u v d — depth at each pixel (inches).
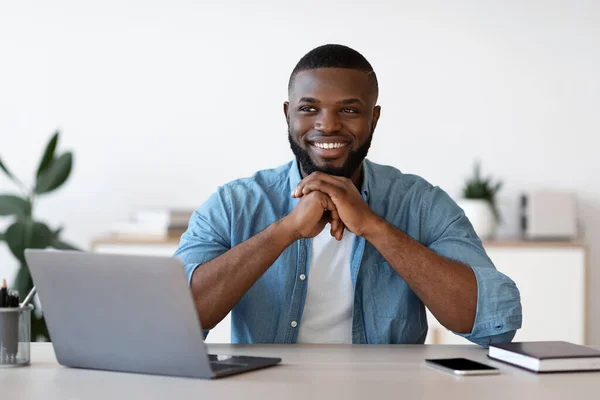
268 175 76.6
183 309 49.9
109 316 52.5
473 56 148.6
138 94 148.3
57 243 132.2
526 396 47.0
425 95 148.7
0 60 147.7
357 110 68.2
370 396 46.6
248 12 148.2
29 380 51.3
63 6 147.7
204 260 70.9
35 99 148.2
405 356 60.1
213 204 74.2
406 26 148.3
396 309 71.4
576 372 54.1
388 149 149.3
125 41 148.2
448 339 131.1
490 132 149.2
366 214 65.8
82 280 52.4
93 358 54.2
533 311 135.3
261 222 73.9
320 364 56.6
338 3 147.9
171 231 138.7
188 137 148.8
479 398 46.4
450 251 70.4
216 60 148.3
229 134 148.8
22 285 130.3
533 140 149.2
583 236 149.6
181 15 148.2
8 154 148.2
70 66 148.2
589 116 149.2
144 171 148.7
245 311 71.7
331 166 68.9
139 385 49.7
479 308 64.4
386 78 148.7
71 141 148.6
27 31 147.7
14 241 130.3
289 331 70.8
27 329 56.5
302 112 68.8
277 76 148.6
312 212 65.6
